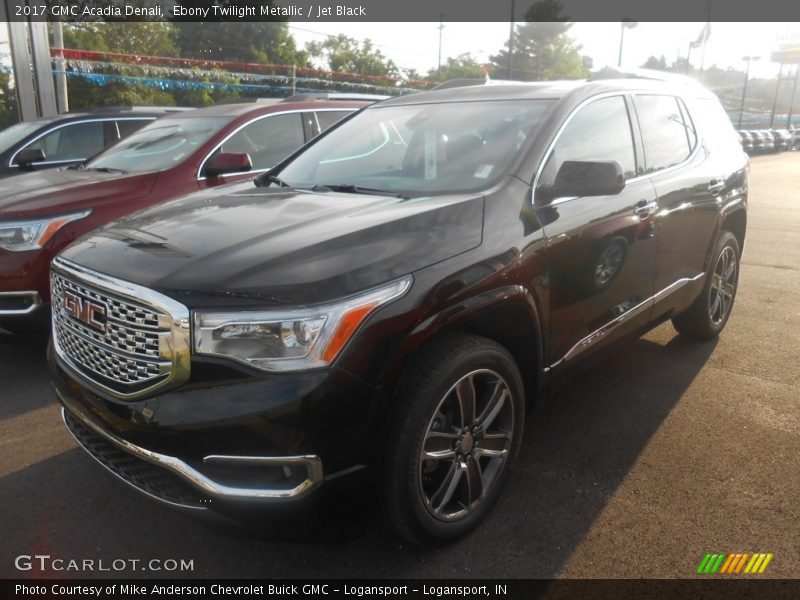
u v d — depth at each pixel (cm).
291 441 216
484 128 337
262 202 308
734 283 516
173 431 220
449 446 265
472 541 276
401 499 243
